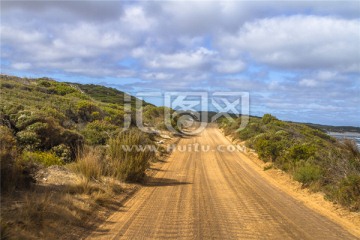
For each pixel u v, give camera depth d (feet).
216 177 51.01
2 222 18.10
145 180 46.06
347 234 24.08
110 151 47.60
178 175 52.24
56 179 33.37
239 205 32.37
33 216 21.47
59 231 21.30
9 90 89.76
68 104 90.53
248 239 22.17
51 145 50.98
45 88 120.06
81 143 54.85
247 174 55.01
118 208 29.91
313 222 27.07
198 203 32.73
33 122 52.24
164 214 28.17
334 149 50.31
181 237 22.13
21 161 27.99
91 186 32.86
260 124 128.57
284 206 32.68
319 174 42.55
